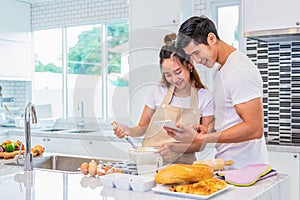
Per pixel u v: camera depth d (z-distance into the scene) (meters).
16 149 2.39
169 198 1.20
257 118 1.61
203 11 3.62
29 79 4.83
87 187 1.37
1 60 4.40
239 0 3.52
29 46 4.82
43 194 1.28
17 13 4.61
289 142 2.79
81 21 4.53
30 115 1.78
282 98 3.12
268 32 2.75
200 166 1.33
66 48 4.79
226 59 1.71
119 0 4.24
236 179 1.39
